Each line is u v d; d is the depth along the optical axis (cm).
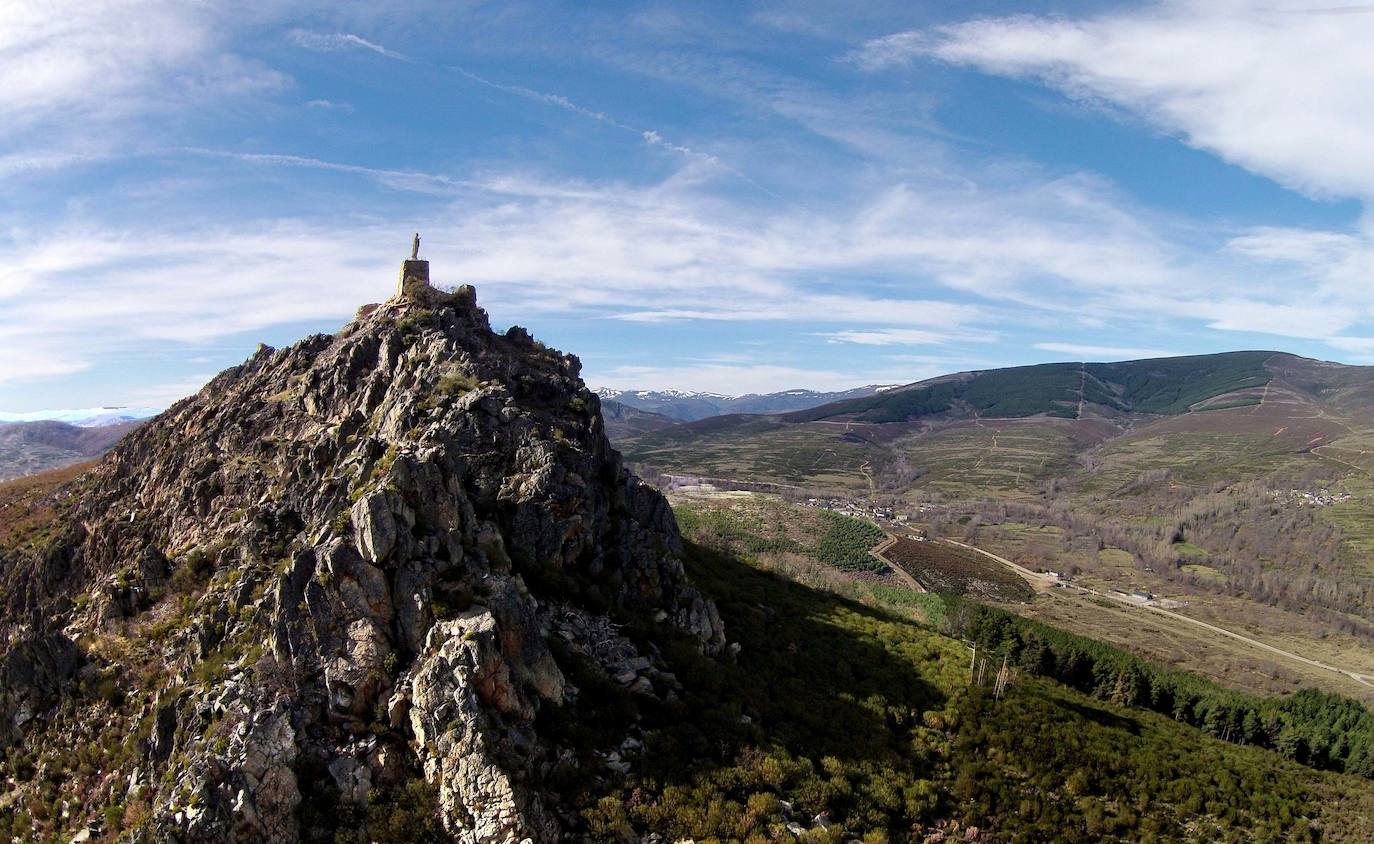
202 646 5584
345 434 7475
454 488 6228
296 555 5584
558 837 4778
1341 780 10719
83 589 7294
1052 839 6575
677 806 5272
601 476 8556
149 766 4959
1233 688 19162
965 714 8225
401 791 4819
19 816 5188
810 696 7581
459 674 5066
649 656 6744
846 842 5562
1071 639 15138
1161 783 8044
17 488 10400
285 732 4828
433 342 8281
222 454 7931
